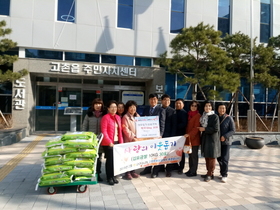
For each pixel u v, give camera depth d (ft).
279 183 14.55
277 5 40.16
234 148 26.53
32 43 30.27
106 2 32.60
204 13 36.27
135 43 33.71
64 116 34.04
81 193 12.29
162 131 15.24
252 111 29.76
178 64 26.58
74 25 31.58
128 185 13.64
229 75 25.27
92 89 34.88
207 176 14.65
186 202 11.36
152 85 34.04
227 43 31.78
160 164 15.15
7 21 29.58
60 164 12.05
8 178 14.49
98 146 12.86
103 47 32.55
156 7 34.50
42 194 12.09
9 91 31.32
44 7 30.63
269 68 31.94
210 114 14.29
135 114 15.61
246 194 12.51
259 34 39.14
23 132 28.58
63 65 30.45
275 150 25.72
